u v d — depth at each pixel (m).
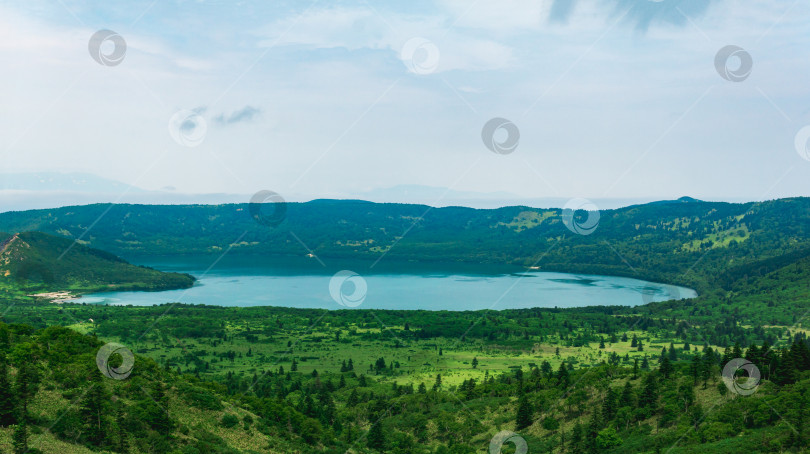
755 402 152.38
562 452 158.88
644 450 147.00
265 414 173.75
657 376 189.12
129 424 133.12
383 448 173.25
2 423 118.19
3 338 161.38
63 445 117.31
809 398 145.00
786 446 129.62
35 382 135.25
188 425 146.75
